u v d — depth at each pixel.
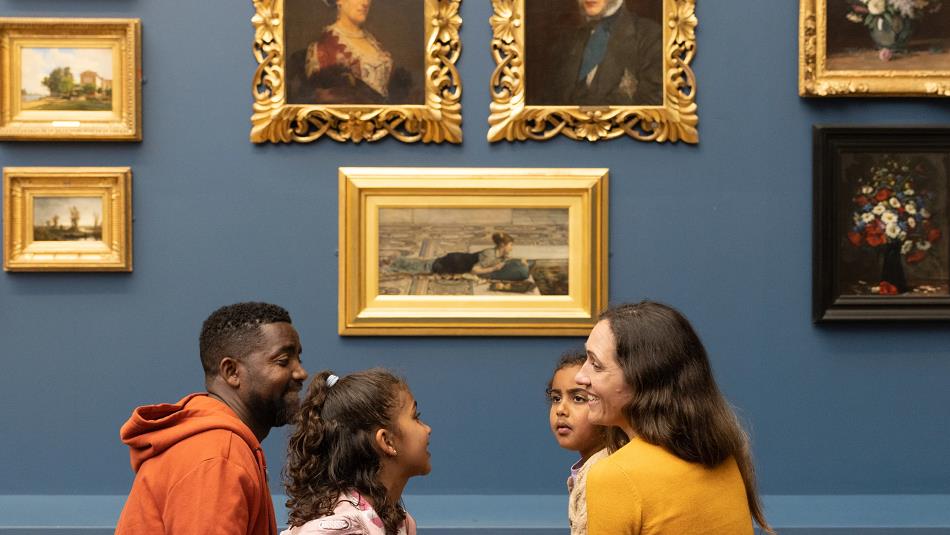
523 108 5.52
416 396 5.59
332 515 2.38
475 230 5.57
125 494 5.54
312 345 5.58
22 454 5.53
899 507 5.31
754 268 5.59
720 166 5.59
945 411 5.58
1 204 5.52
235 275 5.57
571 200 5.56
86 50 5.49
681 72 5.57
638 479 2.21
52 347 5.54
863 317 5.51
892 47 5.50
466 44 5.58
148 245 5.56
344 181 5.54
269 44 5.53
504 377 5.59
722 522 2.22
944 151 5.54
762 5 5.58
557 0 5.55
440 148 5.58
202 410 2.73
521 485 5.59
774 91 5.59
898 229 5.55
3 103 5.46
